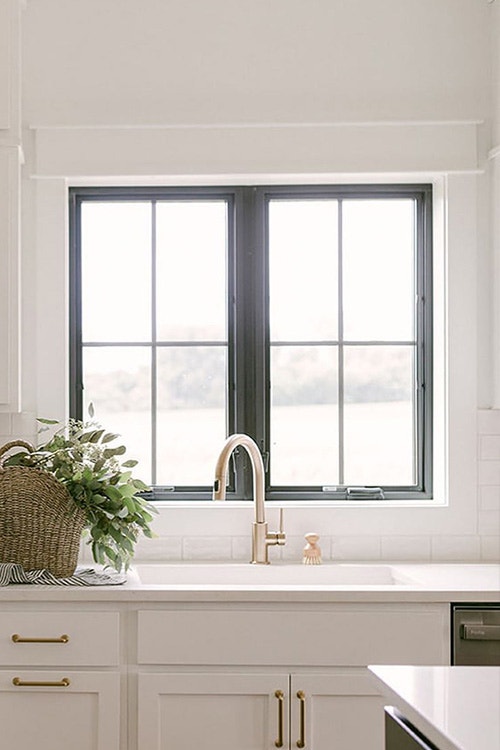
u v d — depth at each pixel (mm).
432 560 3441
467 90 3492
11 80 3135
